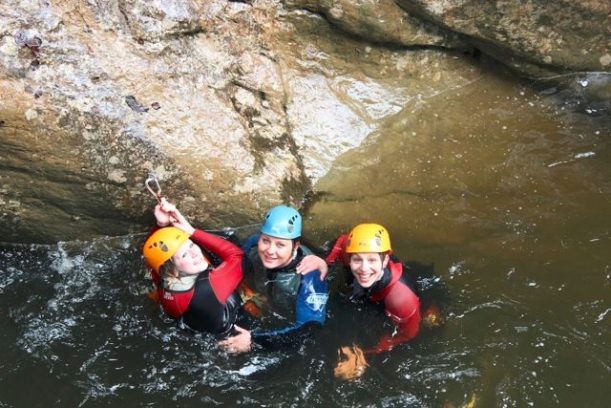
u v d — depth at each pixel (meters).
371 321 4.59
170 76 4.93
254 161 5.12
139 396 4.26
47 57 4.56
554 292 4.74
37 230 5.00
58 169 4.69
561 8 5.62
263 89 5.38
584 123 5.89
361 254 4.44
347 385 4.29
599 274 4.82
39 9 4.58
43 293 4.86
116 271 4.99
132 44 4.83
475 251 5.05
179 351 4.50
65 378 4.35
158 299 4.70
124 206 4.93
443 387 4.27
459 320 4.62
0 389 4.28
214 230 5.14
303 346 4.48
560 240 5.07
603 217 5.19
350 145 5.73
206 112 5.00
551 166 5.59
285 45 5.63
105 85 4.69
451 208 5.35
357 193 5.47
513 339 4.49
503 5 5.56
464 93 6.09
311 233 5.22
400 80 5.98
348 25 5.55
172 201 4.94
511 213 5.29
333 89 5.81
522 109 6.02
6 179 4.70
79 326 4.66
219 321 4.50
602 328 4.51
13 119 4.47
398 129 5.86
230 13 5.25
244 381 4.34
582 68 6.07
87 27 4.71
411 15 5.62
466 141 5.79
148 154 4.78
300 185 5.39
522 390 4.22
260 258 4.78
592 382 4.23
